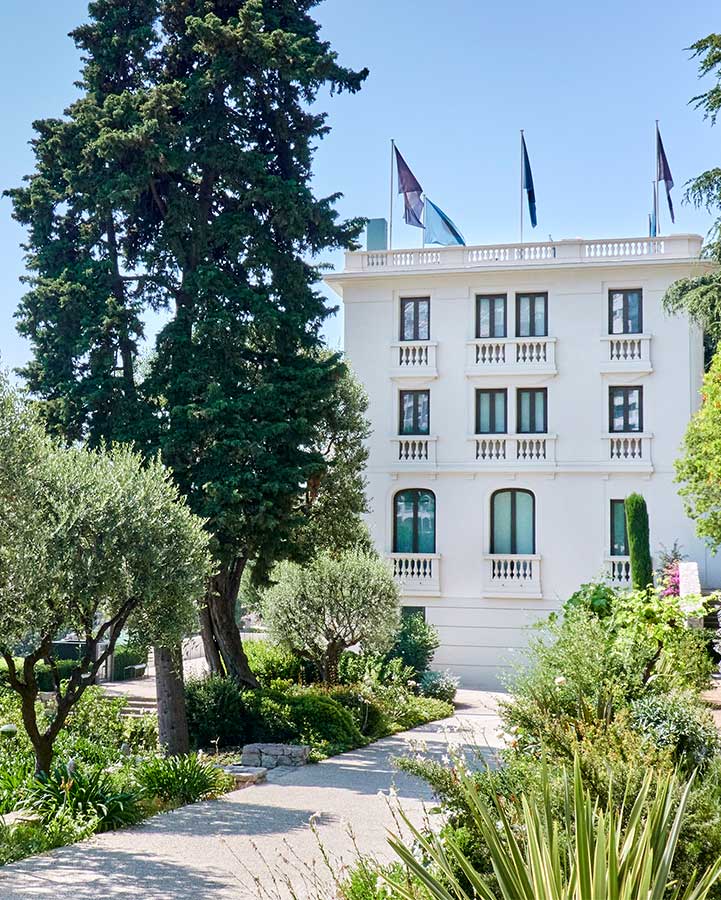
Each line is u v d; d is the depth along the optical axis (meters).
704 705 13.02
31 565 13.17
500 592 32.09
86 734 18.83
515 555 32.03
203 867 10.88
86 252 22.23
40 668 26.14
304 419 21.14
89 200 21.28
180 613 14.94
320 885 7.85
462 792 6.66
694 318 21.58
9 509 13.45
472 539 32.50
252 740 20.44
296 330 22.08
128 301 22.03
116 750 17.03
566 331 32.25
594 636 12.64
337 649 26.59
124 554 14.11
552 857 4.29
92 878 10.40
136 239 23.03
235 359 21.25
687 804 6.27
